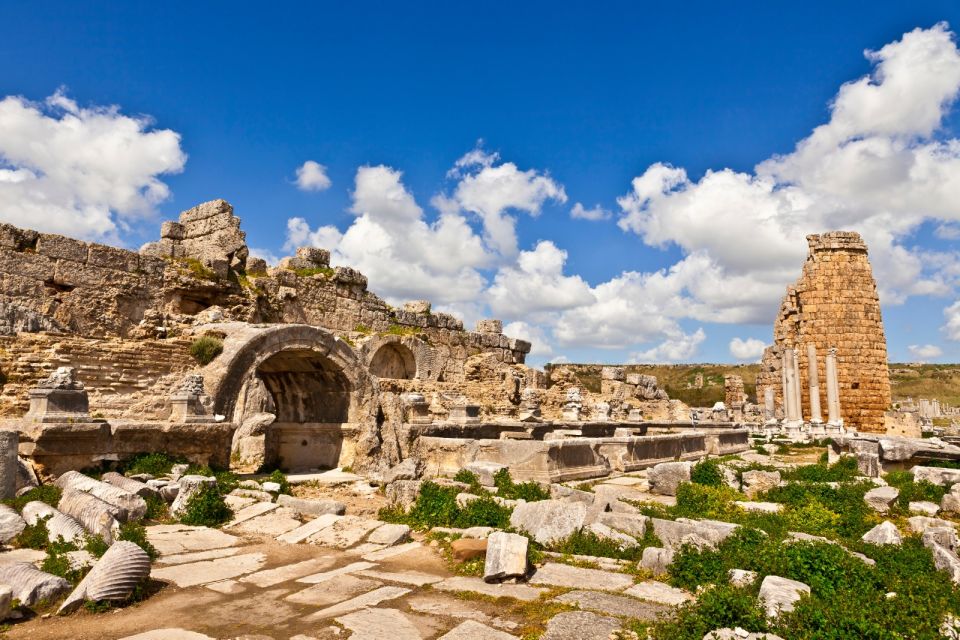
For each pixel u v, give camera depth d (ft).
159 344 55.72
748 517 37.91
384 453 62.80
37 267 67.46
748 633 19.33
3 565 24.53
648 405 139.64
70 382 39.78
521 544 27.78
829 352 126.52
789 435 108.47
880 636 18.71
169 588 25.55
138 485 37.63
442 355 125.29
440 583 26.76
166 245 94.99
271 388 69.15
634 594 25.03
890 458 67.41
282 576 27.73
